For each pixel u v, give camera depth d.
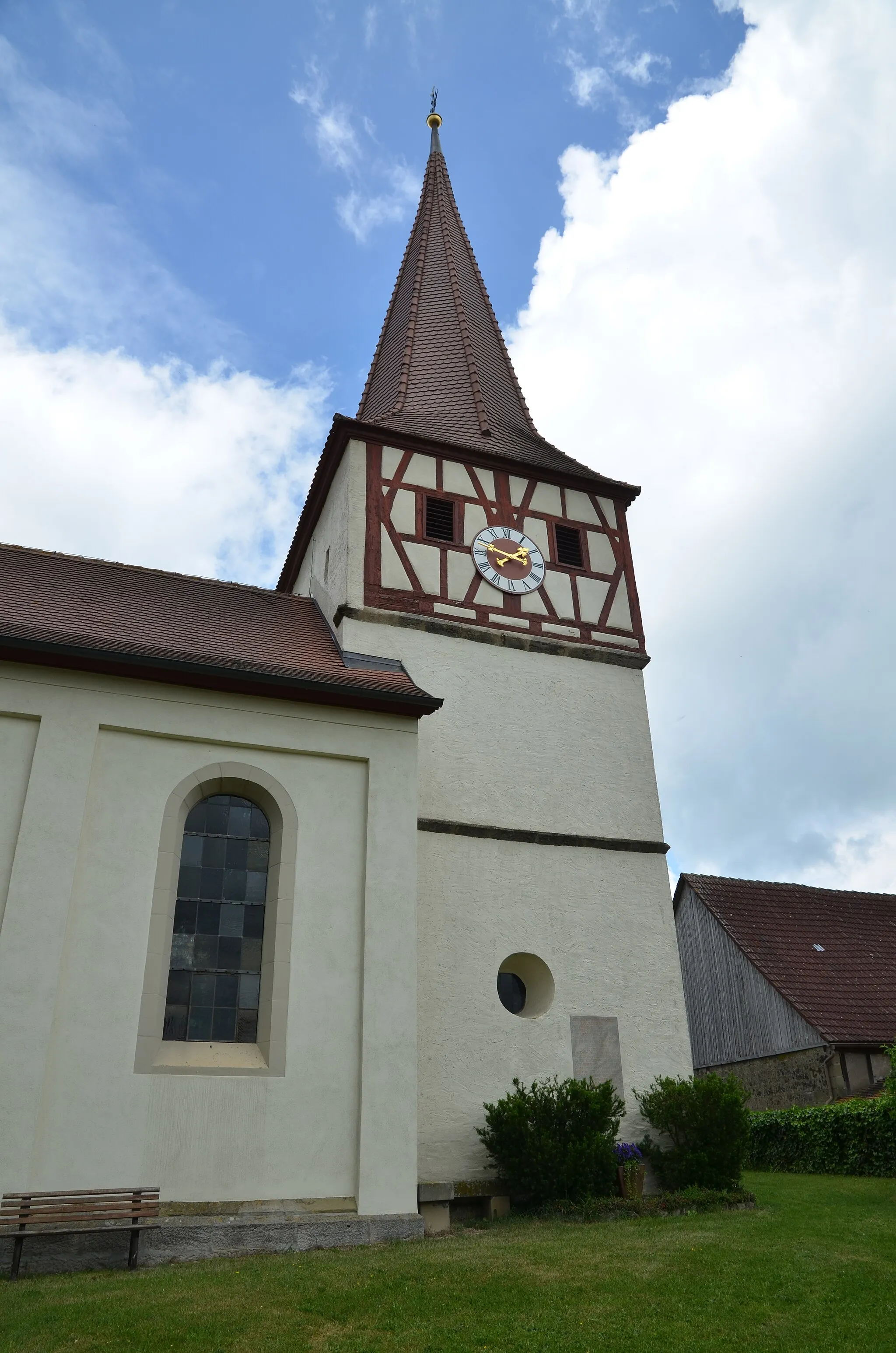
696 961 26.92
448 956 13.45
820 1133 17.64
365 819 12.22
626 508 18.61
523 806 14.95
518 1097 12.45
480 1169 12.41
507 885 14.23
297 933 11.38
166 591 15.05
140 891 10.92
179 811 11.47
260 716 12.17
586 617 17.03
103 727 11.45
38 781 10.88
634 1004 14.20
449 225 24.38
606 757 15.89
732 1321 7.25
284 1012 10.97
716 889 27.44
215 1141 10.20
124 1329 6.92
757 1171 18.98
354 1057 11.07
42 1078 9.77
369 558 15.84
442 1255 9.24
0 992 9.94
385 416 17.77
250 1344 6.71
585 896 14.62
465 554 16.58
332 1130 10.69
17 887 10.38
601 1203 11.74
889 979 24.55
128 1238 9.30
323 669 13.38
